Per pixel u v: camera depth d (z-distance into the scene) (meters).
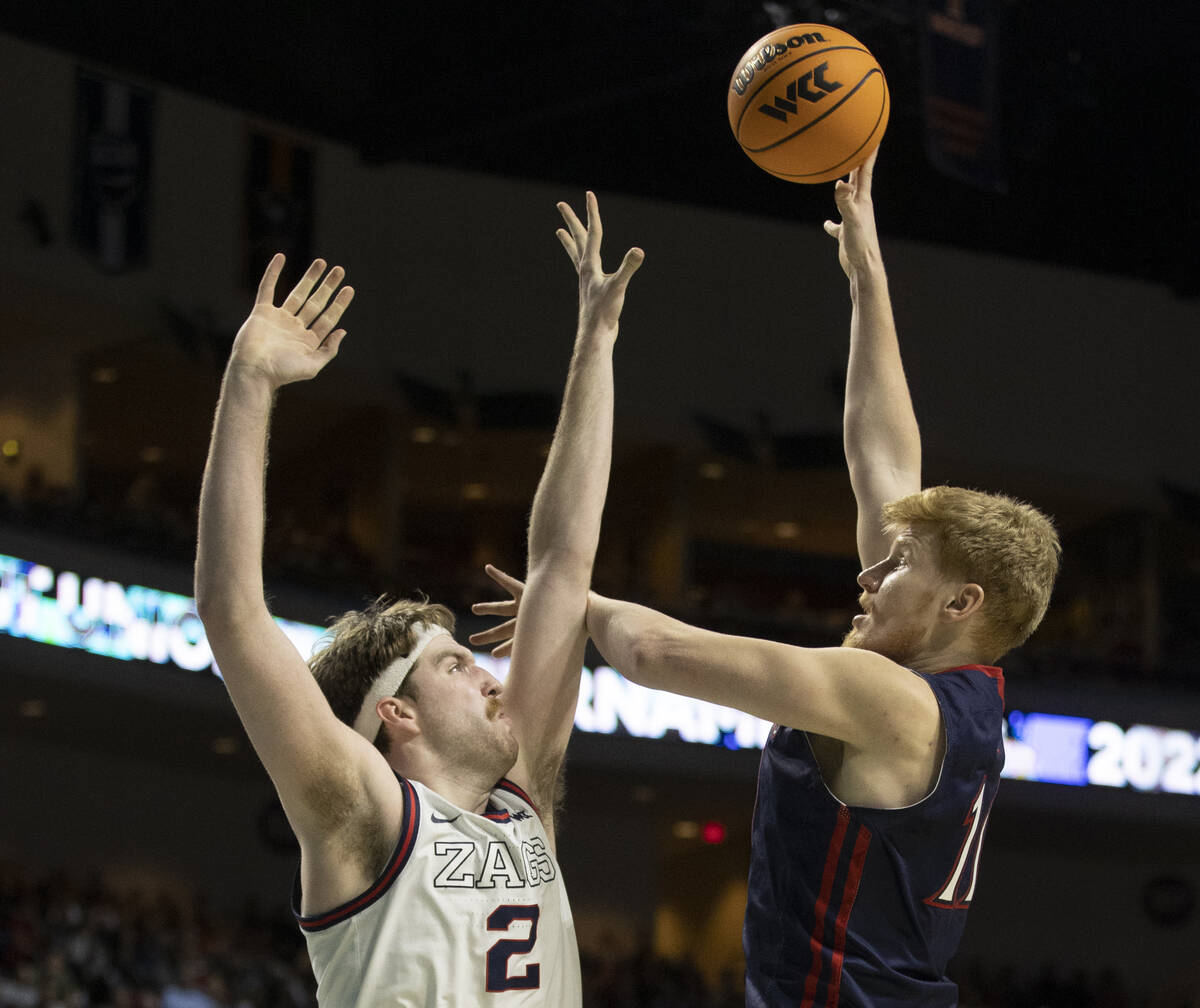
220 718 16.75
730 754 18.62
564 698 2.72
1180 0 19.84
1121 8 19.88
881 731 2.11
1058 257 23.34
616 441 22.83
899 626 2.32
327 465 23.08
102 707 16.27
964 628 2.30
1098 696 20.06
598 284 2.99
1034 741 19.73
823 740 2.21
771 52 3.09
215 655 2.24
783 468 22.61
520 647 2.73
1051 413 23.02
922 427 22.34
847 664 2.12
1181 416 23.52
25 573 14.50
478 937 2.31
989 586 2.29
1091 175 22.53
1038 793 19.62
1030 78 19.17
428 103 20.69
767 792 2.26
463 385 21.78
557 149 22.27
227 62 19.70
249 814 19.91
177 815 19.36
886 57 17.45
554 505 2.82
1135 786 19.94
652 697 18.30
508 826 2.46
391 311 21.48
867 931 2.14
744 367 22.44
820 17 16.89
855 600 26.66
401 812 2.33
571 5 20.08
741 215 22.77
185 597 16.02
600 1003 17.89
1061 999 21.11
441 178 22.08
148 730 17.38
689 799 20.11
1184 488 23.34
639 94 21.41
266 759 2.25
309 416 22.11
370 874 2.29
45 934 13.87
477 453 23.50
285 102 20.50
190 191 19.47
